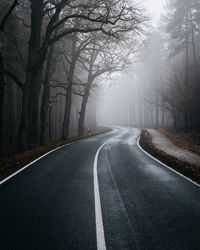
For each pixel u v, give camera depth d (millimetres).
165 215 7797
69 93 36594
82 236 6410
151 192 10250
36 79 25109
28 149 22406
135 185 11328
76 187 10883
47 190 10391
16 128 33969
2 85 21859
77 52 35969
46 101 29484
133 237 6359
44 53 21969
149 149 24219
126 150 23891
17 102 34469
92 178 12539
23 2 31359
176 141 30969
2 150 22406
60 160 17906
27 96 22047
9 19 27188
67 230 6738
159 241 6152
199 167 15422
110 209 8305
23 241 6156
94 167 15406
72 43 36031
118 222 7262
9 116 31094
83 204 8758
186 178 12773
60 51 33500
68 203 8844
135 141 33500
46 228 6855
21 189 10516
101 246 5918
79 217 7617
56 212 8008
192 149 24062
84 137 39812
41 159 18312
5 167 14938
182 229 6801
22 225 7043
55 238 6305
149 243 6059
